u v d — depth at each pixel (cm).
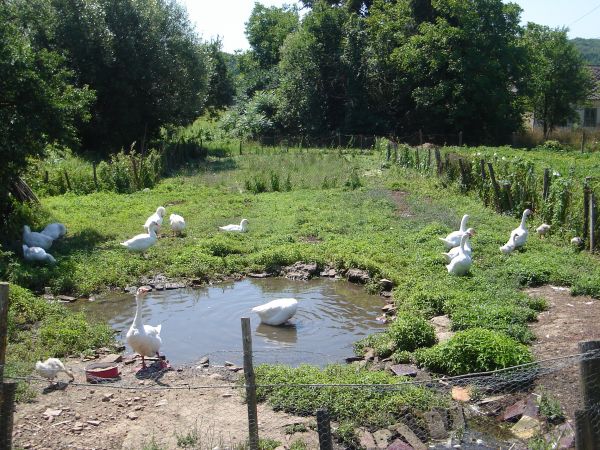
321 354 1117
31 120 1784
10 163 1811
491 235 1744
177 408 874
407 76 4438
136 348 1000
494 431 800
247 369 694
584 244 1648
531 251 1606
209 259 1675
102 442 782
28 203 2083
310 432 800
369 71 4534
